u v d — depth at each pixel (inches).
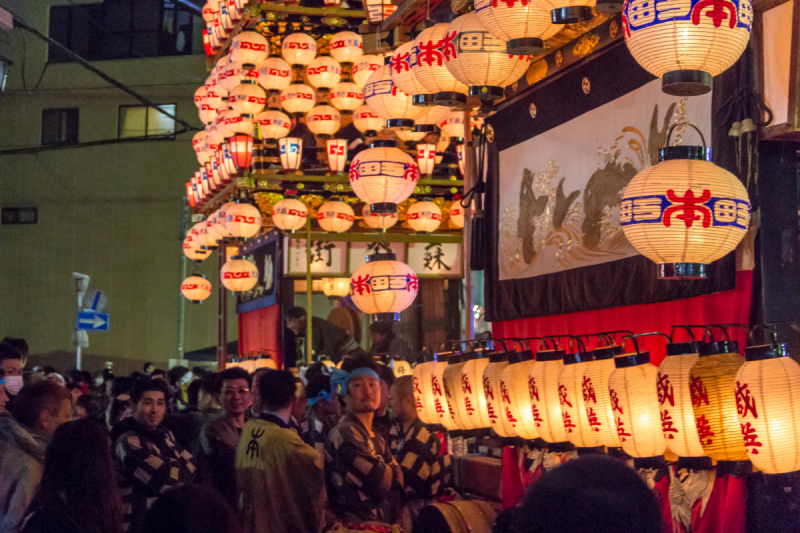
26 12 903.1
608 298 173.6
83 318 595.5
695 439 125.1
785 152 140.3
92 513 119.7
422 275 454.3
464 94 185.2
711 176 124.8
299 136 448.5
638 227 127.0
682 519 145.9
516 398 166.4
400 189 238.8
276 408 173.9
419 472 196.7
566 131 190.5
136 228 888.3
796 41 129.3
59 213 892.6
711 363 122.8
